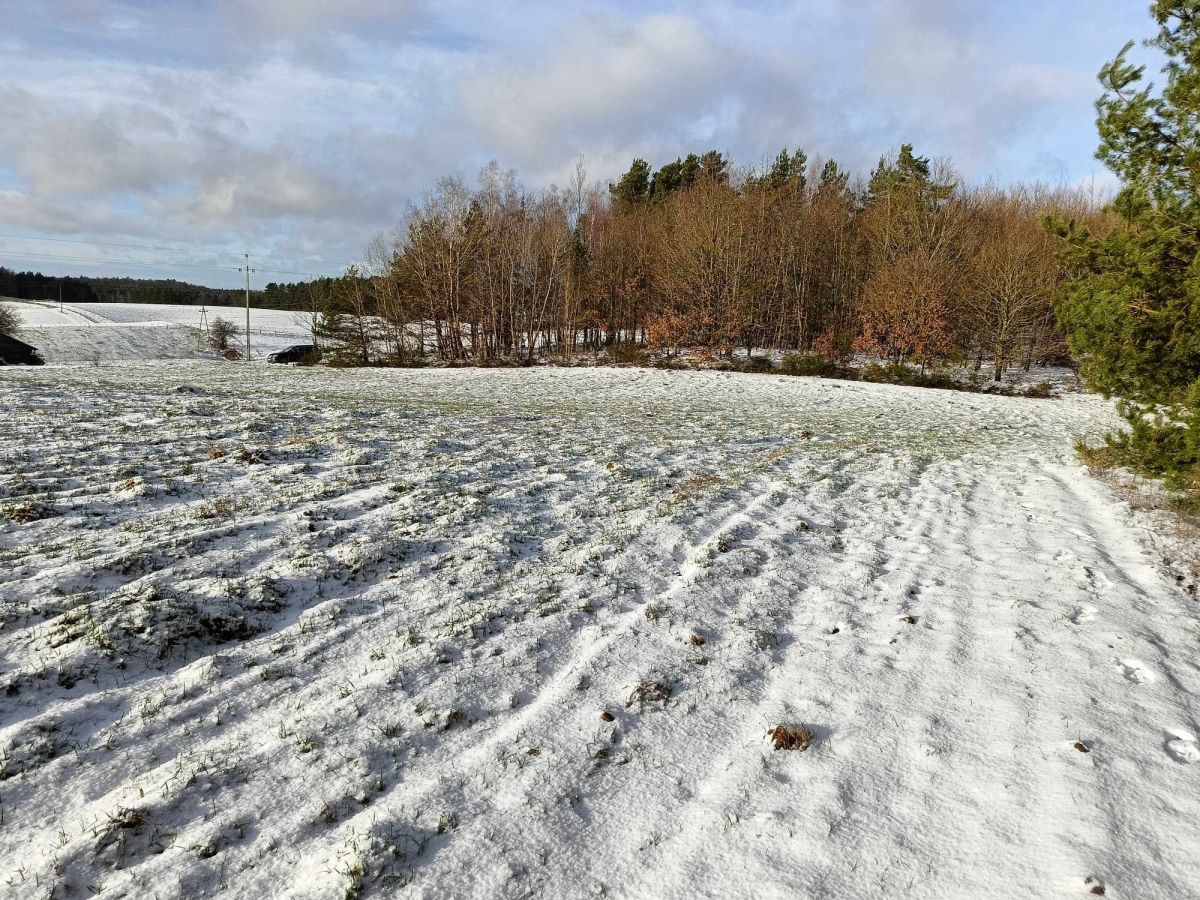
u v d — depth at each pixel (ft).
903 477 36.60
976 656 16.11
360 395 71.92
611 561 21.59
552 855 9.97
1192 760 12.14
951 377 126.62
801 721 13.55
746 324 152.87
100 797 10.59
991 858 9.84
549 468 33.12
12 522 19.86
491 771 11.75
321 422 39.27
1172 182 24.86
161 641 14.80
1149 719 13.38
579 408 66.64
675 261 157.58
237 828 10.11
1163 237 24.22
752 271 161.17
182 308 352.49
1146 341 25.85
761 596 19.70
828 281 164.14
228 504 23.35
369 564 19.85
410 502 25.48
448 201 162.20
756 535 25.03
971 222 153.17
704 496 29.53
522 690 14.39
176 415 36.60
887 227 149.07
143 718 12.55
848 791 11.41
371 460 31.22
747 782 11.70
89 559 17.90
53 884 8.89
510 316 171.83
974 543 25.36
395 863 9.56
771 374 122.62
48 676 13.24
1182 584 21.20
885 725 13.35
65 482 23.68
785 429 54.29
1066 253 28.55
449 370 128.98
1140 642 16.62
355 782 11.27
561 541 23.24
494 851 9.95
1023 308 122.52
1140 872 9.49
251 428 34.96
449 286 163.43
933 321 123.13
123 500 22.63
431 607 17.80
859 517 28.43
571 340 170.40
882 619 18.34
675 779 11.78
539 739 12.68
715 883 9.51
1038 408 85.20
